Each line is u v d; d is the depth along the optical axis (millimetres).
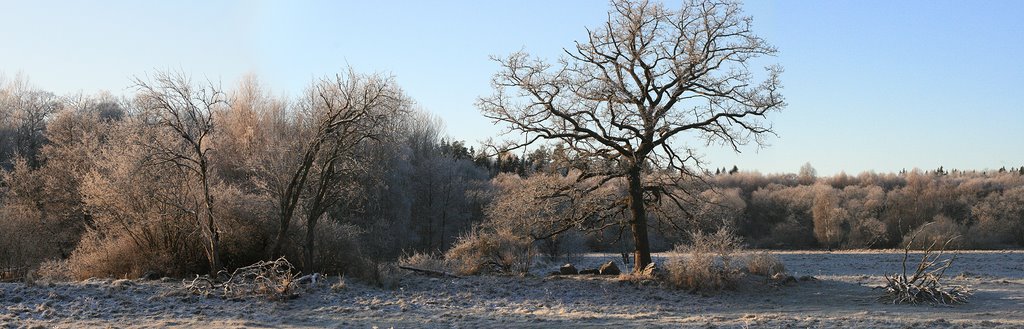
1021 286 29500
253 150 31844
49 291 21156
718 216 32188
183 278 25891
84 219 37906
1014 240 80438
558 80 29125
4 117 59594
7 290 20875
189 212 26812
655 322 19047
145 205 27219
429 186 65688
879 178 111688
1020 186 92875
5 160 55531
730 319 19969
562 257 42125
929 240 73125
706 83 29266
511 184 38875
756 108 29172
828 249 80750
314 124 27562
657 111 28547
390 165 49125
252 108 45406
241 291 22234
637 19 28812
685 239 31984
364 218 47188
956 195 90875
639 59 28938
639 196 30469
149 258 27172
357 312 20500
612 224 31844
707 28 28828
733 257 29062
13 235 30734
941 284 27891
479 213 68000
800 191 95375
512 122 29672
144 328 17156
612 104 29219
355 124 27422
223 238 27719
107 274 26688
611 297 25078
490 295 25156
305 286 24141
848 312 21672
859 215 84812
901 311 21828
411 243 59156
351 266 28562
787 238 86312
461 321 19172
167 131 27656
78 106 63031
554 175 31500
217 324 17844
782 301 24625
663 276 27594
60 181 40031
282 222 26859
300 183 27000
